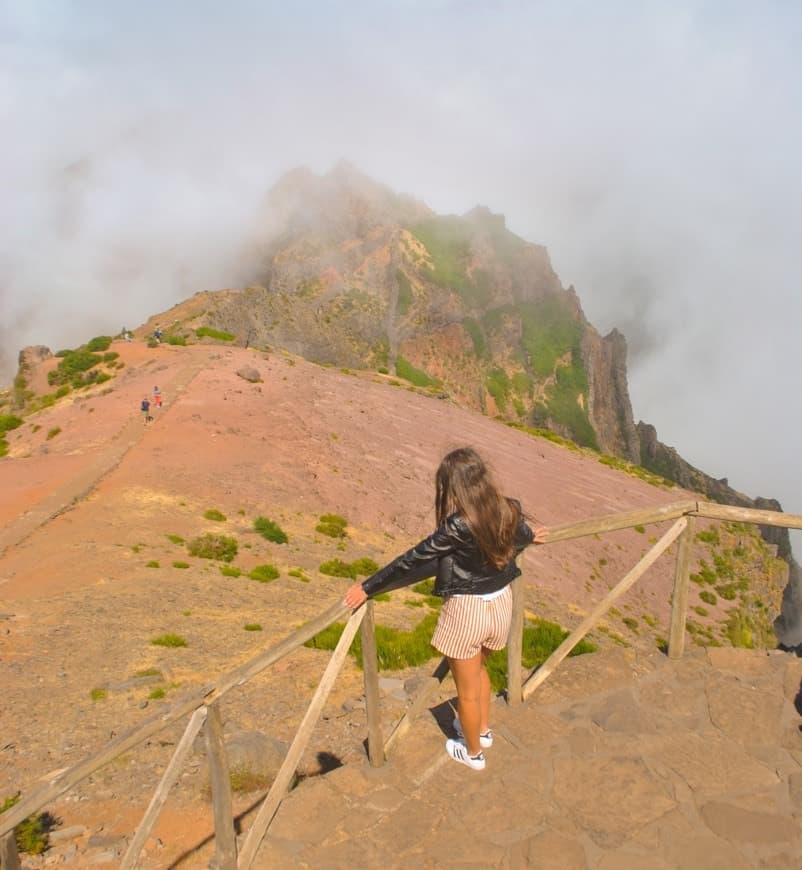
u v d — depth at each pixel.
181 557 22.05
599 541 49.41
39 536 22.61
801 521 5.70
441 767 5.10
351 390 67.69
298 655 12.41
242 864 4.13
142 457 35.00
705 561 55.06
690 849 4.31
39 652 12.69
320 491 36.91
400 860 4.27
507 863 4.22
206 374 55.28
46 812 6.93
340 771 5.05
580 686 6.12
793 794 4.79
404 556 4.45
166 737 8.79
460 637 4.62
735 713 5.67
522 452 70.38
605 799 4.76
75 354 62.41
